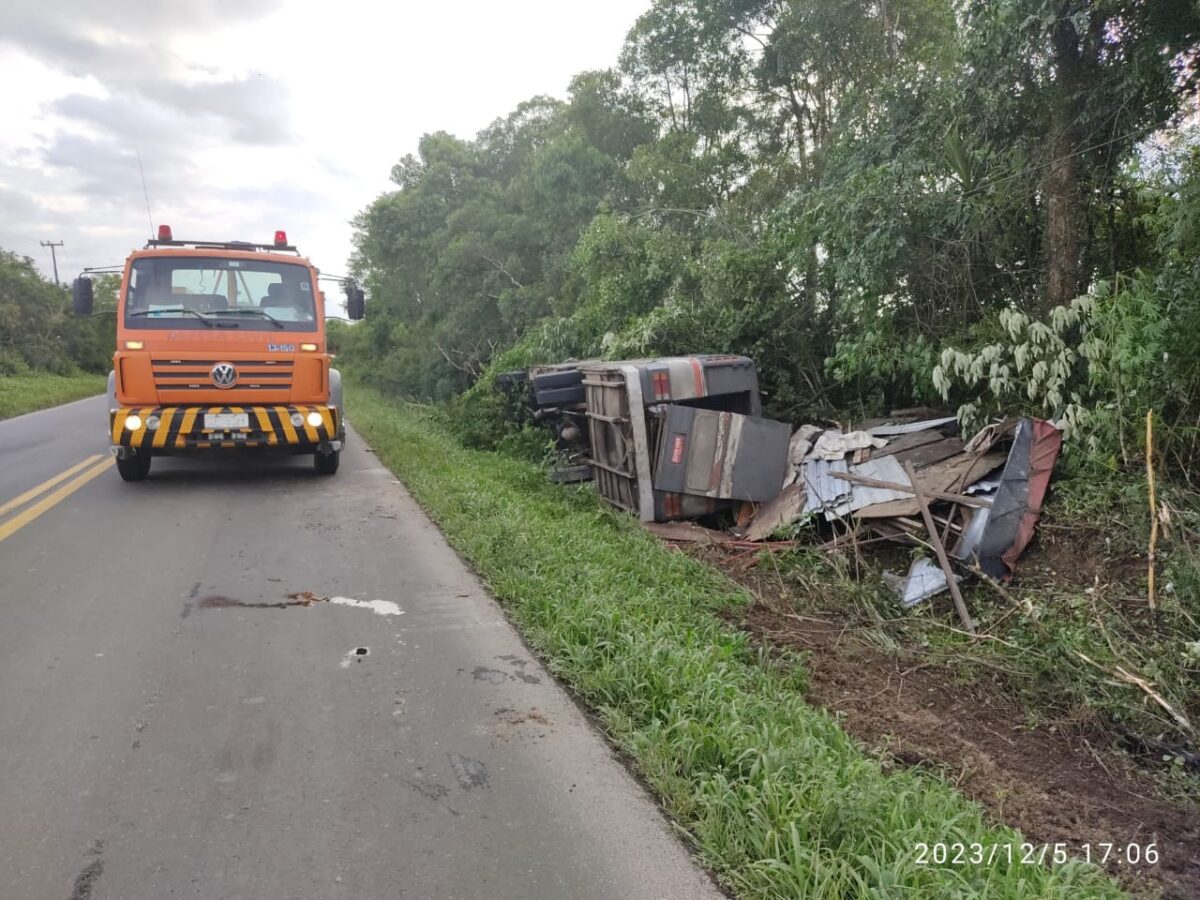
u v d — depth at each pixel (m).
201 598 5.81
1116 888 3.20
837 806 3.15
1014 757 4.72
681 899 2.89
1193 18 7.21
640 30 17.73
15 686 4.37
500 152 29.47
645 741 3.79
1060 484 7.44
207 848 3.08
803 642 6.07
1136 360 6.64
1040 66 8.41
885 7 13.66
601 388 10.16
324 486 10.09
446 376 26.84
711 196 16.84
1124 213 8.97
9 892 2.81
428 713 4.18
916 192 8.79
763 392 11.53
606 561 6.92
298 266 9.76
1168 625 5.90
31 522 7.96
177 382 9.19
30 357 39.66
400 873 2.98
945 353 8.18
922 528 7.56
